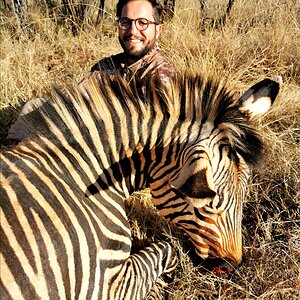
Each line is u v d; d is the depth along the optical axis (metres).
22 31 5.66
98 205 2.23
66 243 1.96
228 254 2.36
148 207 3.16
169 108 2.28
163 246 2.64
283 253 2.83
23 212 1.90
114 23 5.91
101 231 2.17
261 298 2.55
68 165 2.19
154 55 3.18
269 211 3.19
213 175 2.13
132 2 3.05
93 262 2.08
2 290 1.73
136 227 3.00
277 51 4.75
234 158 2.19
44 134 2.22
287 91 4.25
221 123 2.21
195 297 2.64
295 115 4.03
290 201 3.25
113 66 3.32
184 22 5.66
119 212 2.33
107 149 2.31
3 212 1.86
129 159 2.37
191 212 2.30
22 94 4.30
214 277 2.64
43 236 1.90
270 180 3.36
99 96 2.28
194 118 2.27
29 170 2.04
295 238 2.90
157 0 3.12
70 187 2.13
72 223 2.02
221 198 2.18
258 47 4.93
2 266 1.76
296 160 3.53
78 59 5.15
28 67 4.70
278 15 5.47
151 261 2.51
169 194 2.35
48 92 2.39
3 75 4.50
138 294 2.40
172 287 2.72
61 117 2.25
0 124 4.07
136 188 2.48
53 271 1.89
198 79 2.31
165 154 2.30
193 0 6.19
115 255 2.24
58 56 5.27
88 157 2.26
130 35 3.10
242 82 4.39
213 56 4.52
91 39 5.35
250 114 2.34
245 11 5.79
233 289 2.64
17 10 6.14
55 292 1.88
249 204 3.22
